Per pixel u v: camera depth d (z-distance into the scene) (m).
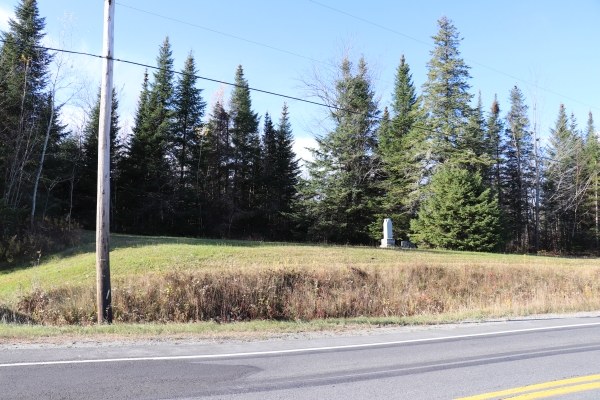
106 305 11.92
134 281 14.45
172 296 13.73
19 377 5.80
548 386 5.72
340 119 38.03
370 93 38.72
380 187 40.00
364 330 10.63
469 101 37.28
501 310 14.69
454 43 37.56
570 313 14.38
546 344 8.69
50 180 33.53
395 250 25.73
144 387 5.52
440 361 7.17
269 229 48.91
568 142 49.78
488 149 49.03
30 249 23.42
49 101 30.69
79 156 36.88
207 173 46.84
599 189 52.84
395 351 7.95
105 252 12.00
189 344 8.34
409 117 45.16
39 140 30.03
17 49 30.75
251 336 9.39
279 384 5.76
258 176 49.25
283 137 50.53
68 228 27.77
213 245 22.12
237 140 47.47
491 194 39.50
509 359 7.33
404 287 17.92
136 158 41.78
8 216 24.39
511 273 20.84
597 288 20.50
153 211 42.47
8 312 13.01
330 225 38.47
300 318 14.34
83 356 7.05
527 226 56.22
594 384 5.82
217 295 14.20
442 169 35.09
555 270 22.02
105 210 12.03
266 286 15.00
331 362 7.04
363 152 37.78
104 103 11.93
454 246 31.11
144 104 44.38
